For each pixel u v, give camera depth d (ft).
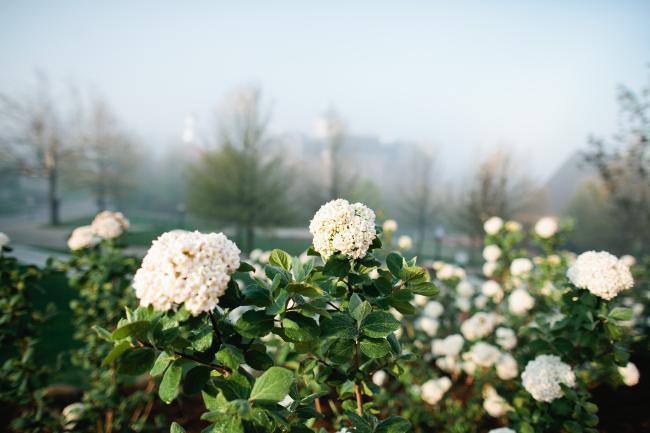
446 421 11.54
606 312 7.21
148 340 3.96
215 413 3.80
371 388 5.55
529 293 13.37
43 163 82.58
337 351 4.94
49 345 16.93
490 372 11.19
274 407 4.02
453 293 15.61
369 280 5.42
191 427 11.80
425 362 13.17
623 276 6.92
